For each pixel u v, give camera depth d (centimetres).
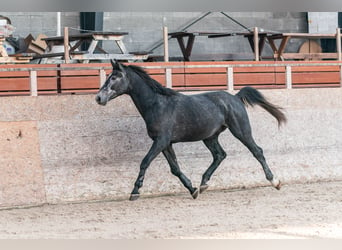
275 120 1384
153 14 1847
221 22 1917
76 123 1230
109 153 1245
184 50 1602
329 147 1431
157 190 1266
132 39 1830
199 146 1316
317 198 1212
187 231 927
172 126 1147
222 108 1202
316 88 1436
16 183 1180
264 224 973
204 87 1420
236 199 1220
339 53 1652
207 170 1236
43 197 1193
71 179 1215
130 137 1264
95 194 1225
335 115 1445
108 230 949
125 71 1134
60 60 1588
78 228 973
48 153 1208
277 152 1380
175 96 1161
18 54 1430
